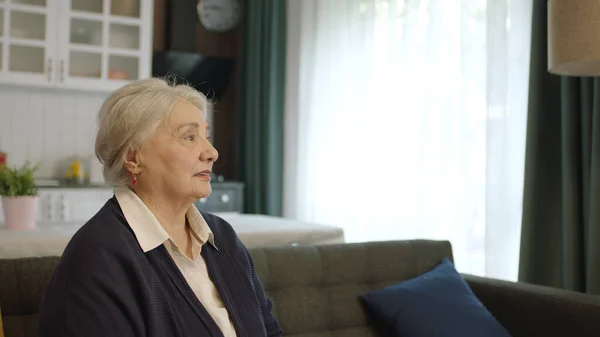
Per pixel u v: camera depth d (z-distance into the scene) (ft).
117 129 4.38
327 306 6.91
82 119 15.19
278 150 15.52
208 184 4.56
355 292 7.20
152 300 4.03
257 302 4.87
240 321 4.60
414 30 11.88
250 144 16.07
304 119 14.84
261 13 15.81
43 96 14.79
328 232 8.61
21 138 14.62
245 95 16.70
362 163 13.10
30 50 13.66
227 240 5.02
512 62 9.87
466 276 7.87
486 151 10.05
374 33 12.82
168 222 4.53
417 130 11.78
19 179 7.72
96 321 3.79
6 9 13.39
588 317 6.46
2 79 13.39
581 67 6.45
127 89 4.48
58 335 3.81
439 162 11.23
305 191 14.83
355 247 7.41
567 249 8.64
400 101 12.10
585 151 8.57
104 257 3.99
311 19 14.75
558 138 9.06
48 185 13.15
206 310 4.32
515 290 7.18
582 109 8.63
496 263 9.91
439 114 11.28
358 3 13.28
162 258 4.27
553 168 9.09
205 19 16.71
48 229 7.72
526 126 9.18
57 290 3.90
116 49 14.42
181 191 4.43
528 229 9.05
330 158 14.07
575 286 8.58
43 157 14.83
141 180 4.49
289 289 6.79
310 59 14.74
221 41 17.43
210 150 4.56
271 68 15.40
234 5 16.97
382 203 12.58
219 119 17.35
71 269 3.93
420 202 11.47
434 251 7.90
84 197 13.52
